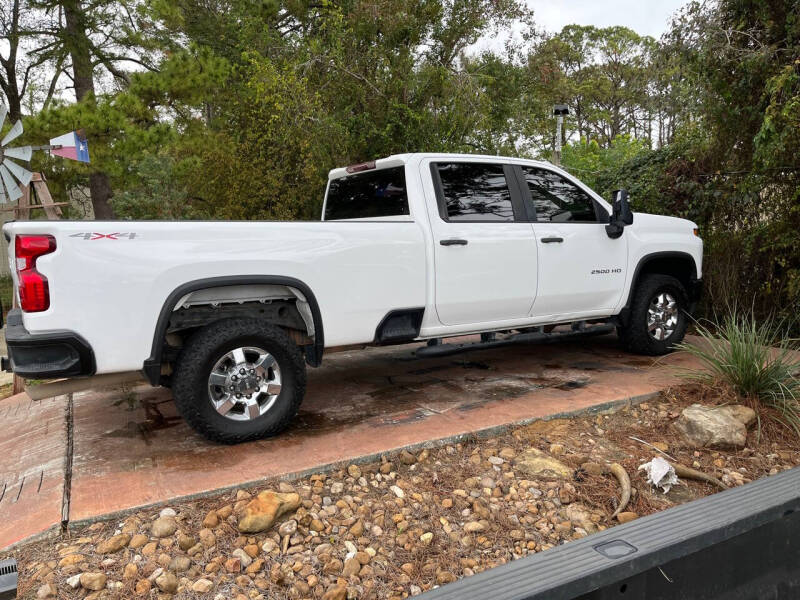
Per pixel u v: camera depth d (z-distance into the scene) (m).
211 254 3.51
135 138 12.34
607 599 1.13
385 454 3.53
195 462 3.45
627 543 1.19
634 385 4.77
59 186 16.06
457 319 4.54
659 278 5.67
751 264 7.09
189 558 2.63
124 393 5.09
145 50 17.39
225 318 3.81
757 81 6.39
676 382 4.82
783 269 6.79
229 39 18.44
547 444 3.84
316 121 10.55
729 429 3.86
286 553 2.72
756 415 4.13
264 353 3.71
